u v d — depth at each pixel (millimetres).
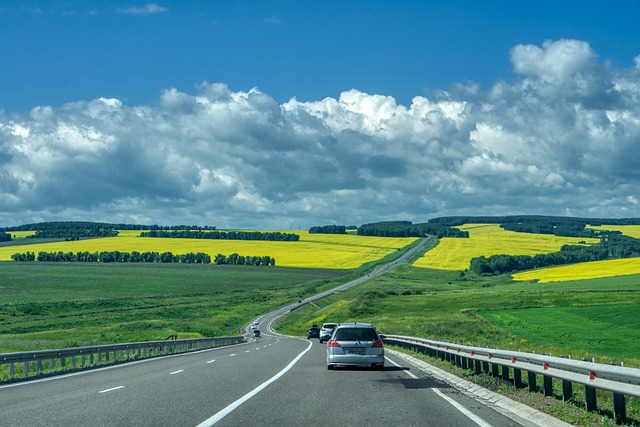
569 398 13602
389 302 102250
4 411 13938
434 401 15336
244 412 13492
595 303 80062
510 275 144625
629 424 10797
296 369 25188
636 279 104812
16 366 29312
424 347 33750
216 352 41281
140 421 12375
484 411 13727
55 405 14812
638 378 9742
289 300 132125
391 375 22469
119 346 32281
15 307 99562
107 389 18141
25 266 167750
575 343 46344
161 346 39469
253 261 182500
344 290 140500
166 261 185500
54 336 65500
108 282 140750
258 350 42750
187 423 12117
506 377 18672
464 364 23734
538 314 71625
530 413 13086
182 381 20266
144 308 107875
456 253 196125
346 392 17156
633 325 58312
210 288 140875
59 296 116562
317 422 12211
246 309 119375
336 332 24656
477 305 89562
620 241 196500
